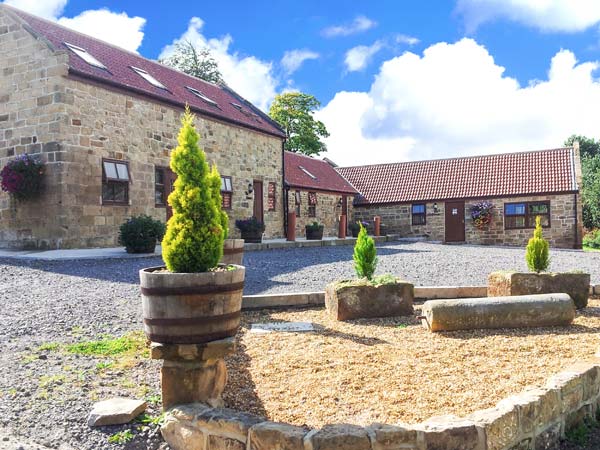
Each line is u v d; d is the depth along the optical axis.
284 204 22.72
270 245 17.84
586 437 4.00
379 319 6.80
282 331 6.14
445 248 19.31
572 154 26.00
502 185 25.94
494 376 4.44
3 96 13.96
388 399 3.94
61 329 5.84
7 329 5.79
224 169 18.80
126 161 14.91
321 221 25.78
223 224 5.69
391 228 28.33
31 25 14.58
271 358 5.00
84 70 13.73
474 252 17.06
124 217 14.79
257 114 22.84
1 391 4.03
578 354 5.07
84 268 10.52
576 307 7.38
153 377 4.41
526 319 6.18
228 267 4.12
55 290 8.12
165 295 3.61
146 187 15.60
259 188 21.08
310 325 6.45
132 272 10.02
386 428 3.19
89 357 4.87
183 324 3.62
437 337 5.83
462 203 26.48
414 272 11.08
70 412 3.71
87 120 13.73
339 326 6.42
